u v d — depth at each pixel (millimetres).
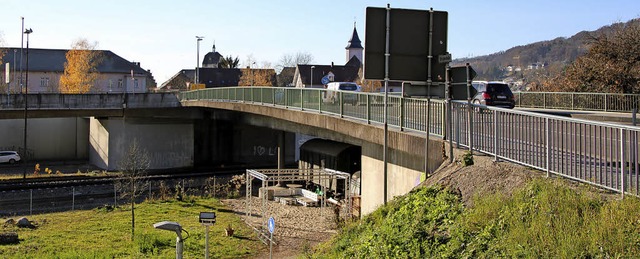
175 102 55094
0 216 30859
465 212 10547
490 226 9336
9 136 61406
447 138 14422
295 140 60719
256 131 61875
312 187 39188
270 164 58094
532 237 8250
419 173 16625
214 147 60125
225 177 44688
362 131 19562
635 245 7383
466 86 13414
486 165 12352
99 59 89312
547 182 9992
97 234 25453
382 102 18531
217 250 22703
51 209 32906
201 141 59719
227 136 60625
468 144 13539
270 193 36406
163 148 56188
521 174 11148
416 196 12383
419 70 13422
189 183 41906
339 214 28062
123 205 33906
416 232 10391
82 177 45844
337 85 37438
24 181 42312
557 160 10695
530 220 8914
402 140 16531
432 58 13477
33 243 23219
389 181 19234
